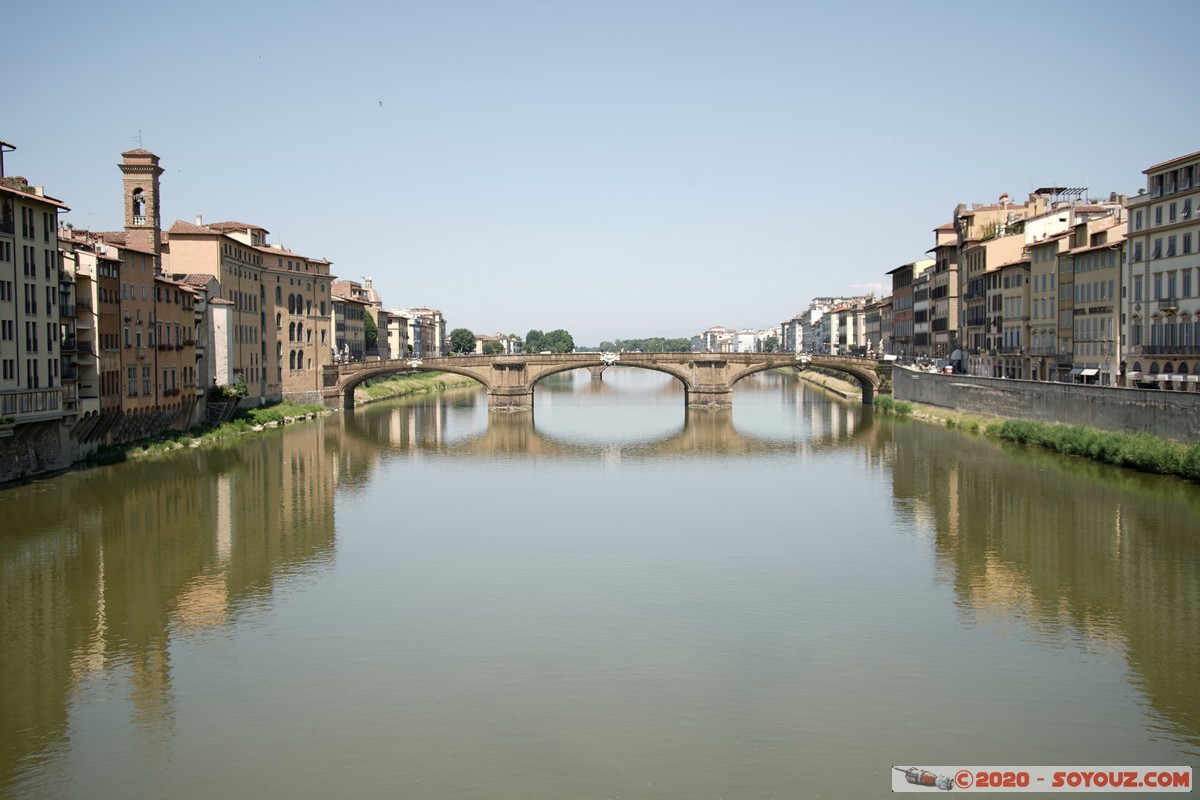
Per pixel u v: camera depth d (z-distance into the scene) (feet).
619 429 406.62
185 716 115.65
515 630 142.72
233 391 374.02
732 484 261.03
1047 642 134.72
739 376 489.26
